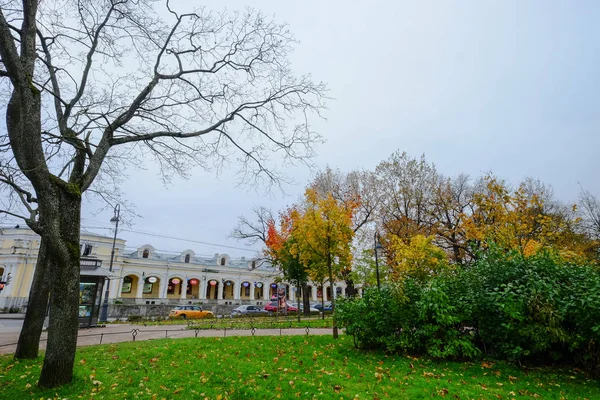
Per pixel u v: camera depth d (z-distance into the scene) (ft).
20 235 135.03
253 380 23.18
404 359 28.73
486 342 28.58
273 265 106.73
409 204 102.78
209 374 24.81
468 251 93.97
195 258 201.46
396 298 30.68
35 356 29.94
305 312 108.27
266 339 40.93
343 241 43.04
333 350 33.32
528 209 56.29
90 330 60.18
